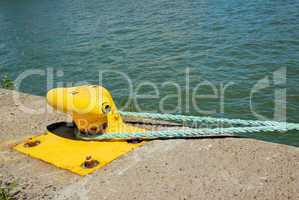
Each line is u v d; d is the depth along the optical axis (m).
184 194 4.14
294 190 4.08
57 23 28.33
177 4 28.52
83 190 4.34
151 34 20.02
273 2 24.69
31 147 5.36
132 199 4.13
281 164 4.51
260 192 4.09
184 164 4.64
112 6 32.56
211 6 25.91
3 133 5.88
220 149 4.90
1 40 24.62
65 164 4.85
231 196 4.06
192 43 17.16
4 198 4.17
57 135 5.65
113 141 5.31
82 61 16.73
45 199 4.25
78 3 38.88
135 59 15.75
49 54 18.98
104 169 4.68
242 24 19.94
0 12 41.91
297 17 20.17
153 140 5.27
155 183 4.34
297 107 9.91
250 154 4.75
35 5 43.59
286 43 15.69
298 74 12.21
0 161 5.06
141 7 29.59
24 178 4.64
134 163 4.75
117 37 20.36
